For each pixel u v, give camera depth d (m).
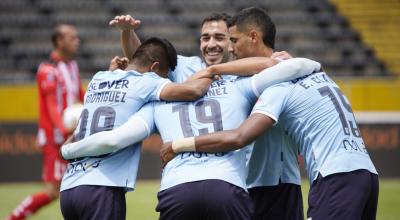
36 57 64.62
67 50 32.62
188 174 15.62
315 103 16.48
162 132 16.50
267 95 16.28
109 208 16.19
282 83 16.58
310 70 16.91
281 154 17.80
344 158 15.91
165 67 17.81
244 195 15.87
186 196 15.49
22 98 50.00
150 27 67.88
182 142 15.80
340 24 70.31
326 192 15.83
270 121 15.98
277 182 17.91
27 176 47.22
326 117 16.36
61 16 68.69
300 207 18.38
